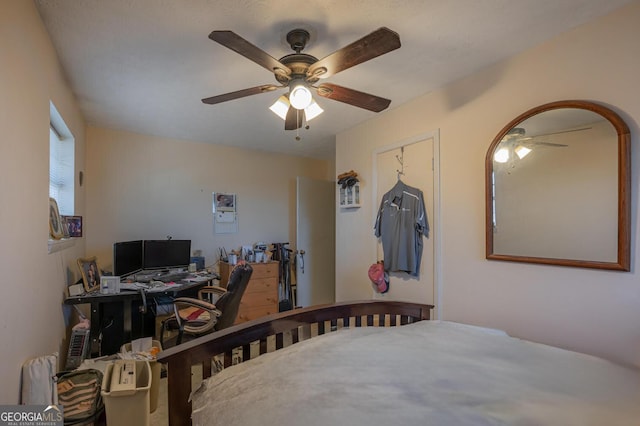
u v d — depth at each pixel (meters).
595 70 1.68
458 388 1.07
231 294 2.52
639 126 1.54
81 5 1.51
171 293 2.73
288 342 2.02
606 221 1.62
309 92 1.68
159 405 2.10
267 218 4.64
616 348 1.59
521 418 0.90
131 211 3.65
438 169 2.51
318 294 4.59
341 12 1.60
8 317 1.18
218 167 4.25
